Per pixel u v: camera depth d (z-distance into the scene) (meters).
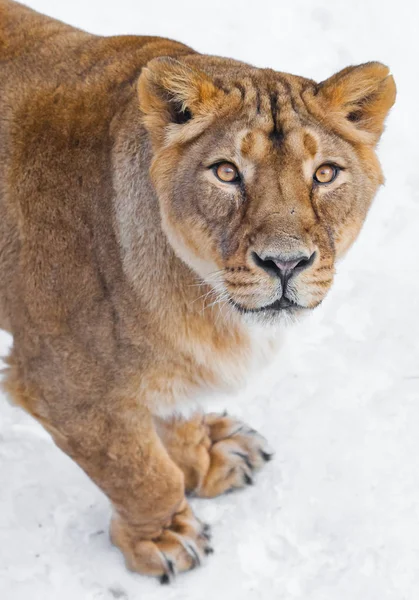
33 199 8.56
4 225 8.73
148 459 8.84
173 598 9.25
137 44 8.95
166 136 7.77
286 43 16.16
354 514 9.87
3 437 10.70
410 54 16.08
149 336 8.27
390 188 13.97
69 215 8.42
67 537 9.76
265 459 10.44
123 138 8.22
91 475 9.02
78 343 8.49
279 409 11.03
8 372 9.08
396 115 15.03
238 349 8.66
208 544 9.63
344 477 10.24
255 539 9.70
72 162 8.42
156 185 7.81
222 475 10.11
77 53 8.92
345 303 12.35
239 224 7.44
